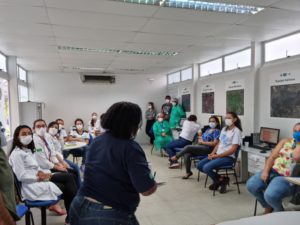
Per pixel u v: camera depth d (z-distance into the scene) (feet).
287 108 13.67
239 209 11.09
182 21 11.30
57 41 14.80
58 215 10.53
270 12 10.24
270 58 15.16
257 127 15.93
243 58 17.49
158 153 24.61
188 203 11.83
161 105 32.07
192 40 14.76
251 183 10.11
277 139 13.37
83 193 4.52
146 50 17.46
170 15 10.53
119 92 30.91
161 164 19.95
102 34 13.38
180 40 14.78
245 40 14.97
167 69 26.91
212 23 11.64
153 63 23.04
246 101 16.81
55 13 10.22
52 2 9.12
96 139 4.73
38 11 9.98
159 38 14.28
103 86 30.42
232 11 10.22
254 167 13.17
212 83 21.09
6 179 4.16
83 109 29.81
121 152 4.32
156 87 31.89
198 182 15.10
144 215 10.55
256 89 15.80
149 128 30.37
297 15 10.55
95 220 4.22
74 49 17.08
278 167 9.66
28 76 27.84
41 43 15.24
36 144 10.60
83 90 29.78
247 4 9.45
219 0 9.02
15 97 19.34
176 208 11.26
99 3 9.24
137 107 4.66
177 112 25.90
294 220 4.06
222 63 19.92
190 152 15.87
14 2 9.09
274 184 9.11
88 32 12.98
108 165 4.35
